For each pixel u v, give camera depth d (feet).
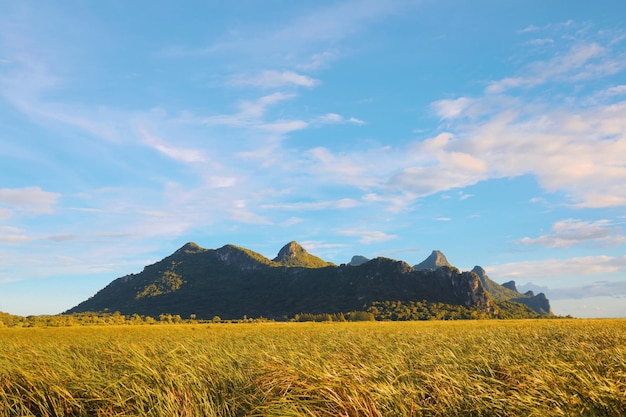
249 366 35.09
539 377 30.71
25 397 29.73
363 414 23.38
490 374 37.04
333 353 40.83
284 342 59.06
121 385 29.30
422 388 30.09
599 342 57.77
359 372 28.89
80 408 28.19
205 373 32.81
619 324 126.00
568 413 24.07
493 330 91.35
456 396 28.12
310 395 24.61
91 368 35.53
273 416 22.76
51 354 41.63
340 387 24.93
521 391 28.12
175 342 56.13
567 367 32.65
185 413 25.73
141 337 81.30
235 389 30.86
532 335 73.05
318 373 26.81
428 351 48.32
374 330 102.78
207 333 100.07
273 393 27.04
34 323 297.94
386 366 33.40
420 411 25.80
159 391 26.78
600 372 35.14
